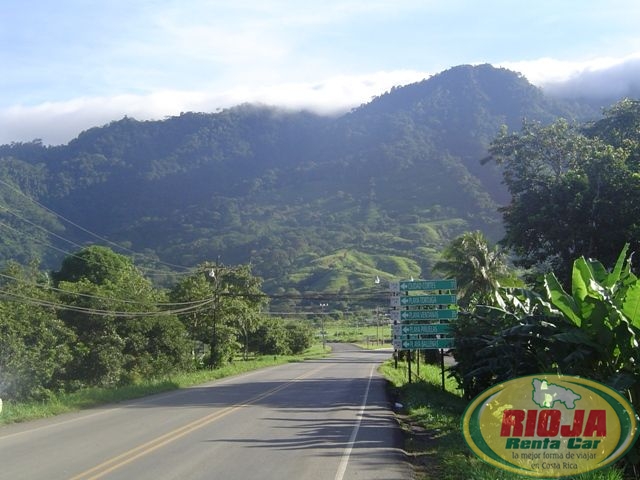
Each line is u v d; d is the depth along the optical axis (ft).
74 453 36.09
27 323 94.27
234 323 209.56
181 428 46.96
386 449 38.01
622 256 40.22
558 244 90.58
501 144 109.29
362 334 405.80
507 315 53.93
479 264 139.23
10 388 87.04
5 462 33.47
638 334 35.27
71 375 110.01
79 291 121.49
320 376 119.96
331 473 31.07
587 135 115.96
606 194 86.48
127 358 120.47
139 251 472.44
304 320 381.19
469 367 63.98
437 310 86.94
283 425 48.88
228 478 29.63
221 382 106.32
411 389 78.28
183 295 168.45
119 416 55.52
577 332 36.27
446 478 30.66
